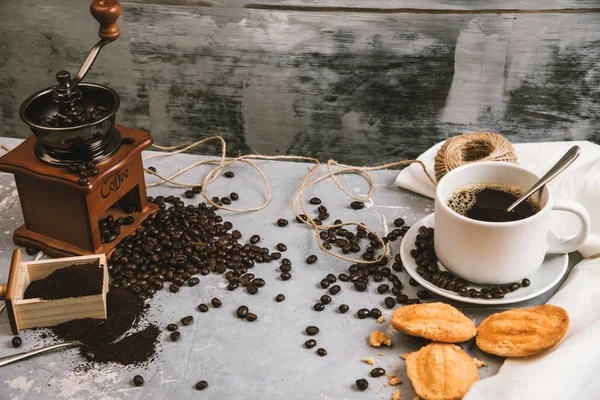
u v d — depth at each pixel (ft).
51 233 2.81
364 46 4.05
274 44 4.10
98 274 2.57
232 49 4.14
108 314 2.58
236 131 4.44
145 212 2.95
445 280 2.56
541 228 2.46
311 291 2.67
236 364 2.42
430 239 2.73
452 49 4.00
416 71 4.10
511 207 2.54
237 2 3.99
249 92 4.29
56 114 2.70
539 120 4.21
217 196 3.08
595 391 2.22
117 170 2.72
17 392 2.34
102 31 2.71
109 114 2.62
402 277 2.70
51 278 2.55
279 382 2.37
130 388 2.35
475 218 2.55
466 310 2.56
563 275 2.63
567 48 3.95
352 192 3.09
